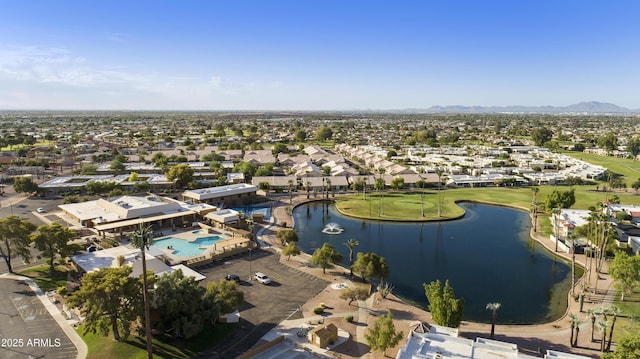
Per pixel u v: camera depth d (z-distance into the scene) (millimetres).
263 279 105688
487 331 86062
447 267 124438
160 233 145625
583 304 97938
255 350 73500
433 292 83875
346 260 127625
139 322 81375
